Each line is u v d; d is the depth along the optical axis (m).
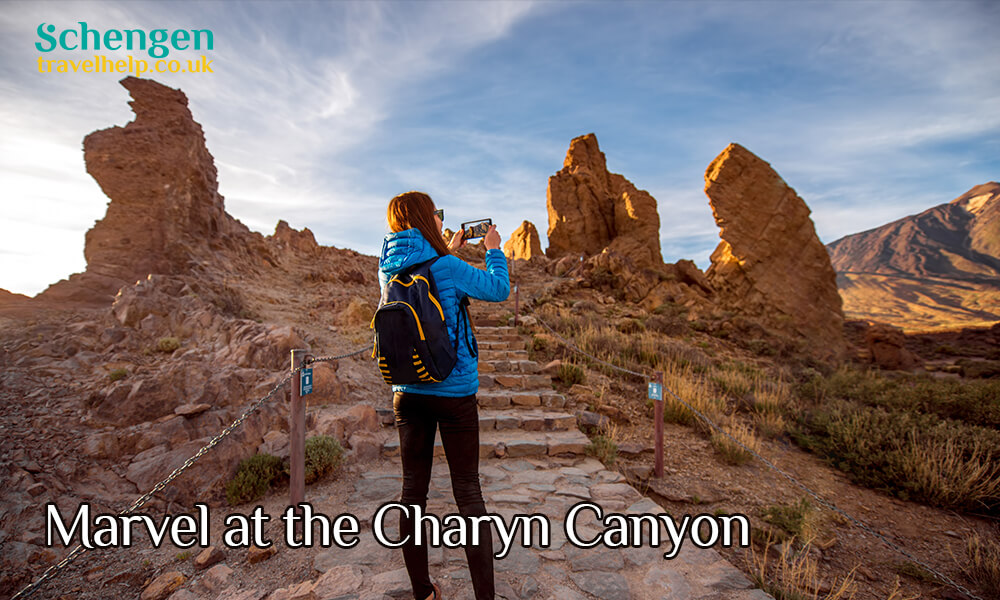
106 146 13.69
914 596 3.56
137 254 12.96
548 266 27.41
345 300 12.67
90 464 4.02
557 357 9.24
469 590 2.59
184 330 7.43
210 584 2.72
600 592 2.66
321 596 2.52
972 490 5.05
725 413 7.58
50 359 5.98
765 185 26.45
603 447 5.43
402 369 1.86
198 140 16.27
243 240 17.80
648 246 29.45
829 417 7.35
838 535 4.45
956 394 8.11
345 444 5.04
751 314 24.53
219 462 4.14
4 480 3.53
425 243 2.06
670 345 10.99
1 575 2.72
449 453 2.07
